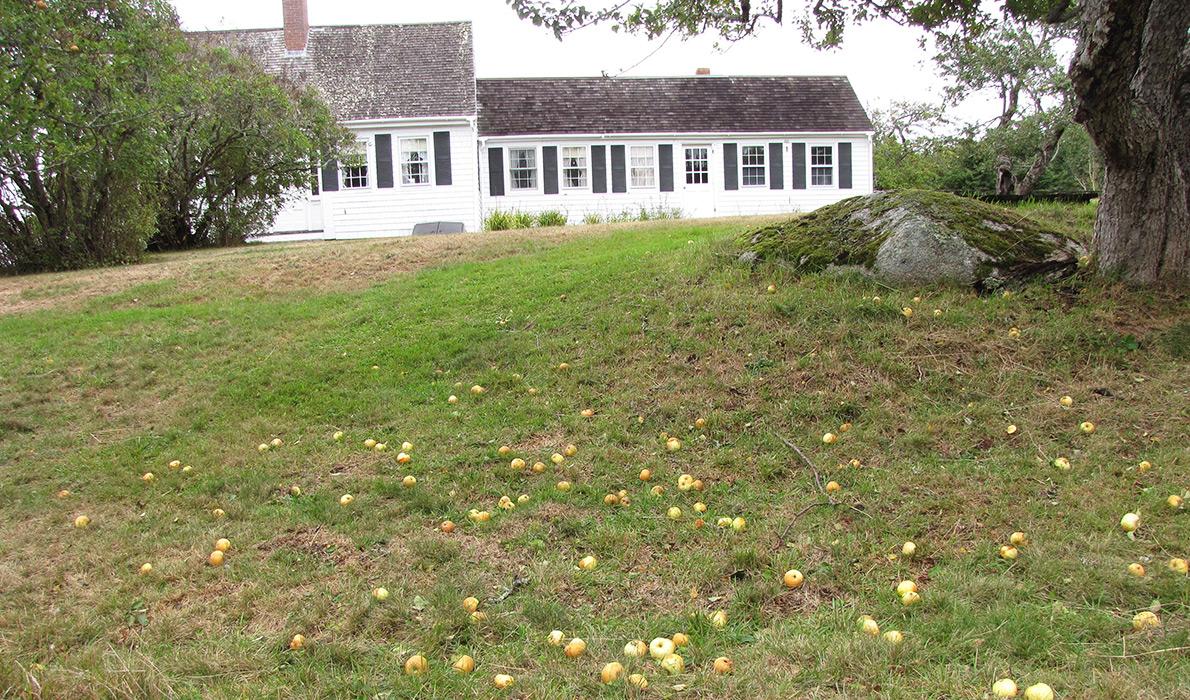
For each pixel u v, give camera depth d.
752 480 4.96
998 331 6.38
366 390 6.84
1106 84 6.04
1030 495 4.47
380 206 24.16
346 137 19.45
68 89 11.23
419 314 8.66
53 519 4.96
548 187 25.59
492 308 8.54
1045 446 5.04
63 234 13.77
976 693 2.73
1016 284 6.98
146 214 14.98
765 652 3.11
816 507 4.52
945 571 3.73
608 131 25.61
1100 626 3.16
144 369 7.75
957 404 5.63
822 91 27.95
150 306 10.03
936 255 7.14
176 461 5.73
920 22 8.92
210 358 7.93
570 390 6.44
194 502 5.06
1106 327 6.23
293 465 5.55
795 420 5.64
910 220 7.40
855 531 4.21
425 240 12.99
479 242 12.43
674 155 26.06
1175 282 6.57
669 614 3.53
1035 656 2.98
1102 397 5.53
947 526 4.21
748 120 26.62
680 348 6.84
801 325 6.80
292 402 6.73
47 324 9.23
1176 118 6.43
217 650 3.30
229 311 9.41
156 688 2.98
